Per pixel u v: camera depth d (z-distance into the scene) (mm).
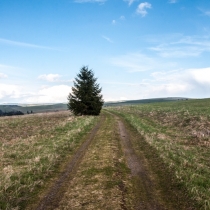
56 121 39000
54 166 12180
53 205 7879
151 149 15461
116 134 22031
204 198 7977
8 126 34844
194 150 15906
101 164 12258
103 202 7973
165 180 9930
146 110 56625
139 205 7750
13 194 8633
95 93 46344
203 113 34812
